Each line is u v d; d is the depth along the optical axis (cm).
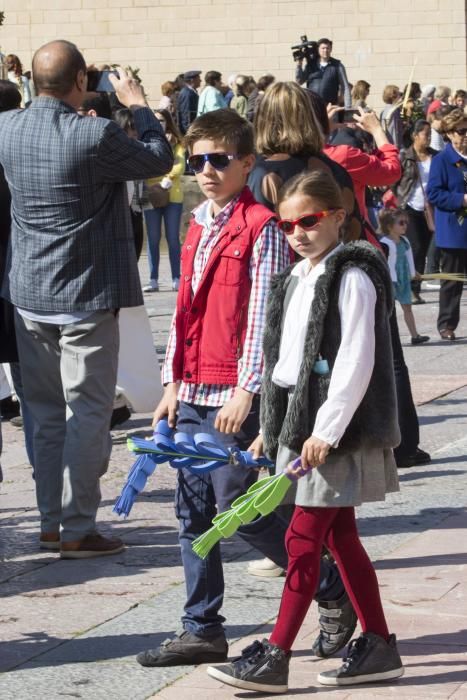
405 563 812
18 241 855
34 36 4222
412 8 4034
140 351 1164
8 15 4222
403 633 689
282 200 615
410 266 1775
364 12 4059
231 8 4119
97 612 751
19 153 837
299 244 613
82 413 855
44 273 842
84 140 820
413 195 2275
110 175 829
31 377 880
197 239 680
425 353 1719
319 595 650
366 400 604
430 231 2348
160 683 640
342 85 2705
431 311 2119
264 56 4116
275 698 614
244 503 602
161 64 4175
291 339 613
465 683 622
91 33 4200
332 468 602
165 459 631
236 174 664
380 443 604
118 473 1100
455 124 1773
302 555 612
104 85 866
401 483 1035
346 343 591
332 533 624
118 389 1156
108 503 1002
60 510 886
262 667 614
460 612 718
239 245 662
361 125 959
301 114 796
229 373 667
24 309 860
